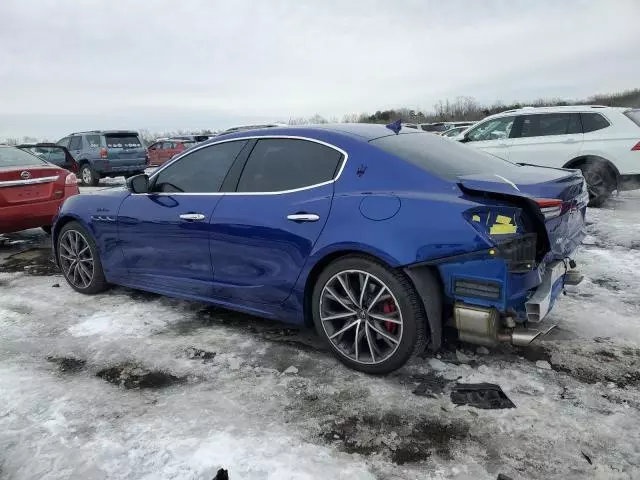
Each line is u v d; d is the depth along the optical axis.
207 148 3.76
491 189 2.64
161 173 4.02
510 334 2.73
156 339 3.55
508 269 2.54
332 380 2.93
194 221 3.58
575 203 2.99
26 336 3.66
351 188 2.97
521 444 2.31
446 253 2.60
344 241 2.87
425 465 2.20
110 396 2.81
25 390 2.88
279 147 3.39
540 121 8.61
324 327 3.09
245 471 2.18
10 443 2.41
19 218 6.00
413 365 3.06
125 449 2.34
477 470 2.16
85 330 3.74
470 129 9.57
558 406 2.59
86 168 15.82
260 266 3.30
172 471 2.19
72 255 4.64
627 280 4.48
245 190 3.43
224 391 2.84
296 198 3.15
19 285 4.96
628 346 3.22
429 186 2.77
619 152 7.83
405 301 2.75
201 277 3.67
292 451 2.30
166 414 2.62
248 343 3.45
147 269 4.05
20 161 6.63
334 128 3.33
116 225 4.17
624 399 2.63
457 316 2.71
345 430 2.46
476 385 2.80
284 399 2.74
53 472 2.21
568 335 3.40
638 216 7.27
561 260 3.01
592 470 2.13
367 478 2.12
